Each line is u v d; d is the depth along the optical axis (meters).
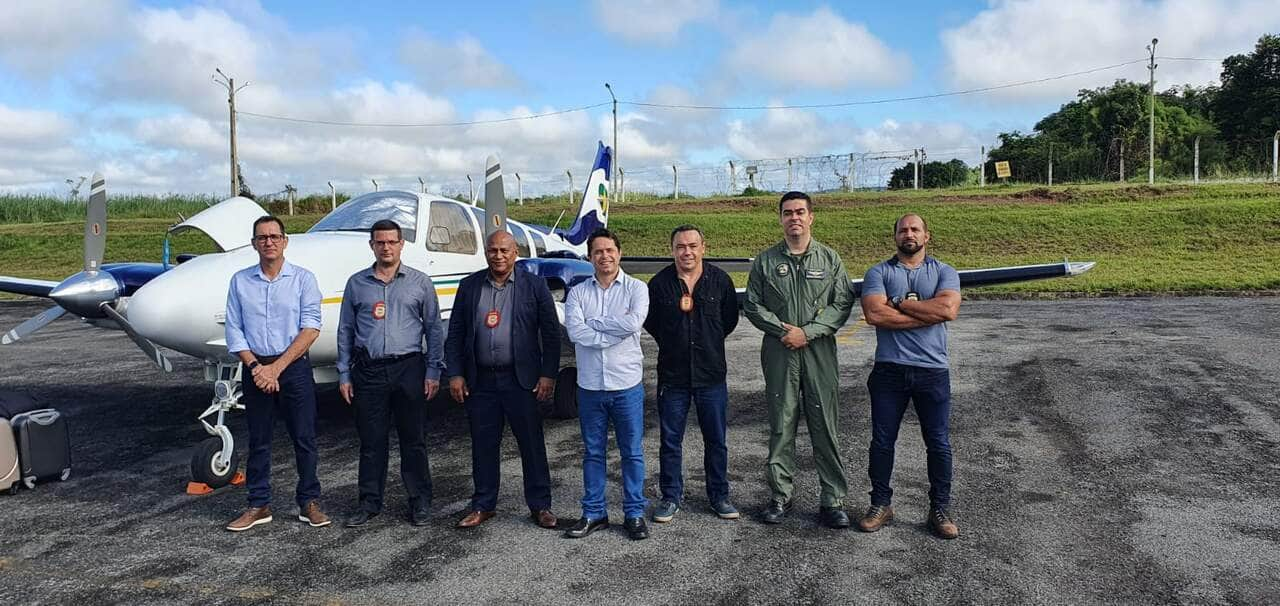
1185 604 3.00
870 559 3.46
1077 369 7.68
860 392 7.13
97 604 3.13
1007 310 12.73
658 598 3.11
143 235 25.66
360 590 3.23
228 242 5.48
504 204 5.41
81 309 5.73
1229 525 3.79
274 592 3.22
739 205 29.12
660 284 3.89
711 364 3.86
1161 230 19.59
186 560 3.56
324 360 5.30
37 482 4.78
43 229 27.77
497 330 3.82
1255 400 6.26
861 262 19.42
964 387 7.05
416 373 3.97
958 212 23.39
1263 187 24.27
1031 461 4.90
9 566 3.52
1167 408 6.11
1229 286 14.04
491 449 3.95
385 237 3.87
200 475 4.53
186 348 4.73
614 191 33.50
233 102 27.45
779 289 3.85
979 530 3.79
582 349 3.76
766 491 4.46
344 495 4.50
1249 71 46.75
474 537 3.82
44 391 7.80
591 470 3.82
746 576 3.31
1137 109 43.34
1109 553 3.48
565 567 3.43
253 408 3.94
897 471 4.76
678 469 3.98
